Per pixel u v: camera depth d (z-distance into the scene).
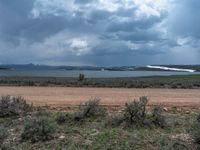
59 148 6.87
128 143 7.02
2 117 9.90
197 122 8.14
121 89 22.98
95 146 6.88
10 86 25.20
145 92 20.11
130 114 8.85
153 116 9.23
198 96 17.48
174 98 16.19
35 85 26.45
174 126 8.69
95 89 22.61
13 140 7.46
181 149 6.69
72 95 17.22
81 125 8.77
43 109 11.43
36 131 7.57
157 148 6.72
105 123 8.74
